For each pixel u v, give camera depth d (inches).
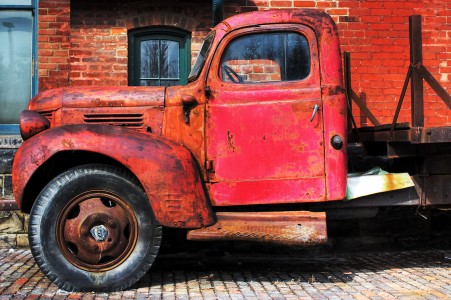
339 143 203.2
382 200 217.0
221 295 188.9
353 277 219.0
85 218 191.6
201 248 266.1
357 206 215.8
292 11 211.5
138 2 296.2
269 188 203.6
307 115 204.2
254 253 268.2
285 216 201.8
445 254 265.9
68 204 191.8
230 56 208.8
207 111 205.9
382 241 276.1
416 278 216.4
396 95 302.5
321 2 300.8
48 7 292.0
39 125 205.3
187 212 194.5
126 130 198.1
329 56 206.8
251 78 207.6
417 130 204.2
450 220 279.4
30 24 300.4
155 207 191.9
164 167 193.5
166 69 303.7
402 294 191.0
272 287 201.5
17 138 277.7
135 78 301.7
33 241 189.9
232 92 206.1
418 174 220.5
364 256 265.0
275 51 209.2
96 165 195.5
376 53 302.7
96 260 191.9
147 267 194.4
